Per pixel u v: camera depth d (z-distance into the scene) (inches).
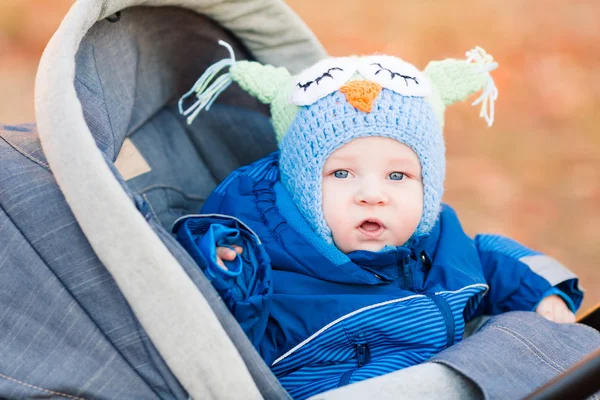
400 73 72.1
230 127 86.4
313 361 68.3
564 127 209.3
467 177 183.9
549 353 60.6
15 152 57.2
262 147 87.8
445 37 257.3
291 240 72.0
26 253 53.4
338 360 68.7
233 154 87.0
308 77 73.1
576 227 166.6
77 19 54.2
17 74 214.7
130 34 69.8
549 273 78.7
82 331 52.8
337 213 70.3
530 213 170.6
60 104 49.6
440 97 76.8
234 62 75.5
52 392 51.4
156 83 77.4
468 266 77.2
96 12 57.1
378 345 69.4
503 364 57.3
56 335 52.8
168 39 75.5
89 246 53.1
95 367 52.3
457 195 176.4
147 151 78.4
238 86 85.0
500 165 190.1
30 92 204.8
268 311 63.5
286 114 75.0
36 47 231.1
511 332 61.4
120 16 67.1
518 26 266.7
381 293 71.1
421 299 70.3
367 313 68.4
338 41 251.8
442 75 77.0
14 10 249.4
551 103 220.5
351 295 69.7
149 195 76.7
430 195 72.4
